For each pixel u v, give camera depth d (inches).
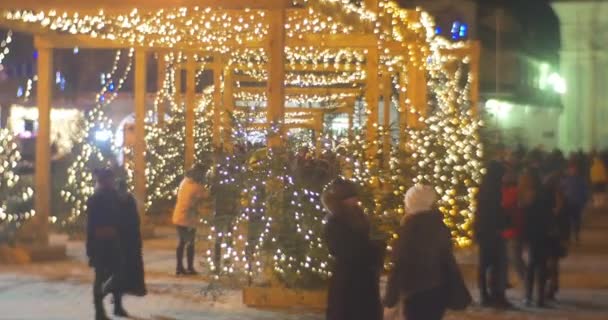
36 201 776.9
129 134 1061.1
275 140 567.2
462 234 776.3
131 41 832.9
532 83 1919.3
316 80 1080.8
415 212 372.2
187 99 997.2
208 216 570.3
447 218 747.4
